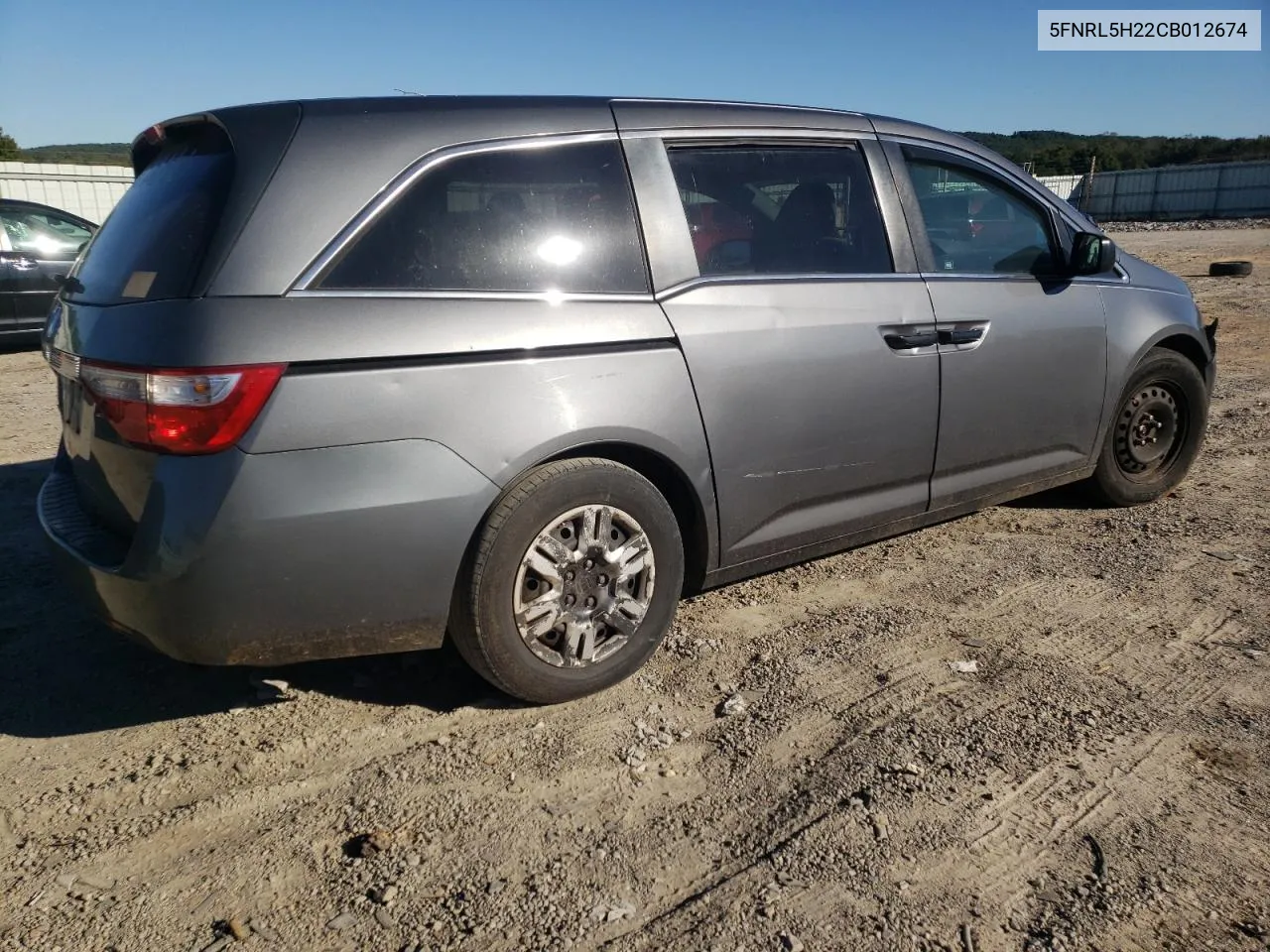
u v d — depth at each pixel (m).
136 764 2.85
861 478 3.72
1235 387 7.85
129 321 2.67
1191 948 2.11
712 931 2.18
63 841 2.52
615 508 3.07
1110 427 4.63
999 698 3.13
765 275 3.47
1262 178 46.56
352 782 2.74
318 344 2.58
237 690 3.25
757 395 3.34
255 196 2.66
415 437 2.70
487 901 2.28
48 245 10.45
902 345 3.73
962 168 4.13
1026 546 4.45
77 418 2.95
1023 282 4.18
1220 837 2.46
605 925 2.20
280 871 2.40
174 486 2.53
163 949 2.15
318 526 2.60
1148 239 29.05
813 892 2.29
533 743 2.92
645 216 3.22
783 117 3.66
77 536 2.91
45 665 3.43
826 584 4.06
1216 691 3.16
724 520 3.37
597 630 3.15
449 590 2.81
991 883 2.31
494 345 2.82
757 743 2.91
